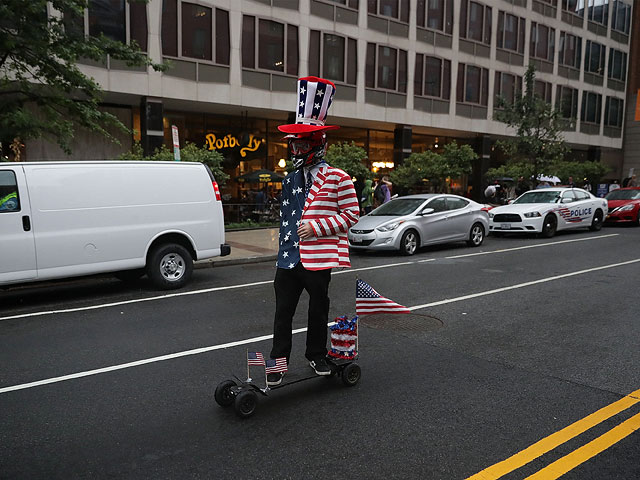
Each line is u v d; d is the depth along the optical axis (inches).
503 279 353.1
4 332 235.9
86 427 140.9
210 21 739.4
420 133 1131.9
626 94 1536.7
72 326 244.2
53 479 115.4
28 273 283.0
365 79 927.0
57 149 690.2
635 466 118.4
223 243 355.3
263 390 148.3
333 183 148.7
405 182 863.7
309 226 144.2
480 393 160.9
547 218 601.6
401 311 165.6
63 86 397.1
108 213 306.8
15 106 378.9
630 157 1539.1
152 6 687.1
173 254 331.6
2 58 375.6
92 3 642.8
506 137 1197.7
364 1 911.0
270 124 897.5
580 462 120.1
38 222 284.7
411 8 981.8
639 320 246.1
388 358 194.4
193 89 732.0
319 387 167.2
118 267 312.0
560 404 152.3
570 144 1395.2
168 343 215.8
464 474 115.4
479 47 1104.8
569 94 1328.7
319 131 147.8
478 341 214.8
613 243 550.9
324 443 130.3
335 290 319.3
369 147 1047.6
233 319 253.9
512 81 1180.5
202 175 347.3
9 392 165.6
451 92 1064.2
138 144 651.5
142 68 685.9
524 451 125.2
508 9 1152.2
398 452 125.3
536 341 214.4
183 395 161.9
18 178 280.4
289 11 816.9
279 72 813.2
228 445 129.9
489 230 616.4
